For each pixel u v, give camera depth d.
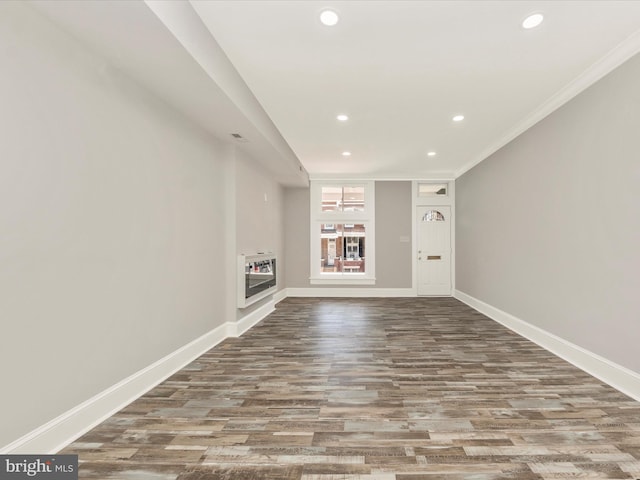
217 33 2.45
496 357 3.46
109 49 2.13
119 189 2.38
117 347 2.36
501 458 1.80
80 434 2.02
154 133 2.79
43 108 1.81
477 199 6.01
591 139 3.02
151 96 2.74
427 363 3.28
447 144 5.14
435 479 1.64
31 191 1.75
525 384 2.77
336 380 2.87
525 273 4.23
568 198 3.36
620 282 2.69
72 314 2.00
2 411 1.61
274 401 2.48
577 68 2.93
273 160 5.11
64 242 1.94
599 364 2.90
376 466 1.74
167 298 2.98
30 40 1.74
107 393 2.25
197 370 3.11
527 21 2.29
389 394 2.59
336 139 4.89
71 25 1.88
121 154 2.40
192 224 3.42
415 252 7.56
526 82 3.17
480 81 3.15
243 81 3.16
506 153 4.77
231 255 4.27
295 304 6.64
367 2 2.10
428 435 2.03
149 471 1.70
